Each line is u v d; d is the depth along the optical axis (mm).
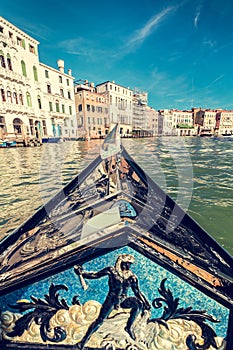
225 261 1299
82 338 1309
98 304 1271
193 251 1304
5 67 26516
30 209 5066
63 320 1288
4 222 4418
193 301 1258
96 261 1225
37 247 1348
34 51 30750
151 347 1316
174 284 1248
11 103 26891
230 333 1259
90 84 37656
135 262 1236
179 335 1294
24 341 1309
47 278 1227
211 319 1263
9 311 1266
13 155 15734
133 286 1251
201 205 5125
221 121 75438
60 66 35688
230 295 1226
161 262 1224
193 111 75875
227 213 4676
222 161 12531
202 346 1290
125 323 1293
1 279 1220
